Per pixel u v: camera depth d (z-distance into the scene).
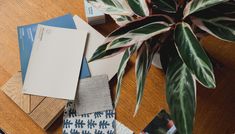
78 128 0.90
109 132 0.89
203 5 0.65
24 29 1.01
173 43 0.76
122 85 0.95
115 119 0.91
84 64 0.96
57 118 0.92
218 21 0.70
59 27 1.00
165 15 0.72
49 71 0.95
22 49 0.98
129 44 0.69
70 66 0.95
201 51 0.66
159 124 0.89
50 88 0.93
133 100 0.93
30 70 0.95
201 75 0.65
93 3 0.85
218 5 0.70
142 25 0.69
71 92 0.93
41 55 0.96
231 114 0.91
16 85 0.95
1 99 0.94
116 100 0.79
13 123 0.92
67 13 1.04
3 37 1.02
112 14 0.82
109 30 1.01
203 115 0.91
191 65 0.65
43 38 0.98
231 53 0.96
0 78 0.97
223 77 0.94
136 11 0.76
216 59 0.95
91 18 0.99
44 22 1.02
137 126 0.90
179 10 0.75
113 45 0.70
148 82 0.95
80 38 0.98
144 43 0.76
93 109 0.92
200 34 0.76
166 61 0.76
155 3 0.76
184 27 0.69
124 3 0.82
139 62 0.75
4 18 1.04
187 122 0.67
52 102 0.92
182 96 0.70
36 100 0.93
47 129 0.91
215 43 0.97
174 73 0.72
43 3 1.06
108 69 0.95
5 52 1.00
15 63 0.98
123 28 0.69
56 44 0.97
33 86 0.93
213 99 0.92
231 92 0.93
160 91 0.94
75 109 0.92
